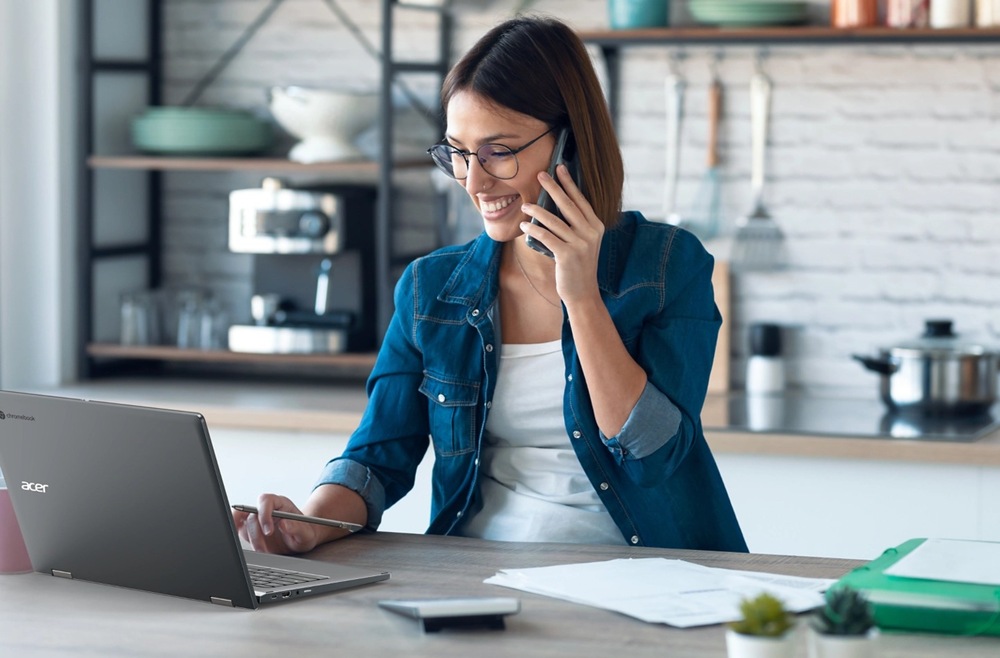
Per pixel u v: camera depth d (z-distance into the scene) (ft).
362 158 12.15
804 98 11.89
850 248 11.89
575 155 6.29
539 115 6.12
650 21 11.34
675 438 6.12
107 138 13.00
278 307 12.46
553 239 5.99
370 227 12.56
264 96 13.24
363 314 12.35
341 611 4.97
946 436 9.53
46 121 12.48
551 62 6.15
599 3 12.20
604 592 5.08
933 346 10.44
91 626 4.81
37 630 4.76
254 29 13.20
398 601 4.86
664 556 5.83
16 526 5.66
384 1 11.41
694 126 12.13
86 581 5.51
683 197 12.19
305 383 12.76
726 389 12.05
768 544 9.95
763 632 3.94
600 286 6.52
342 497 6.44
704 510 6.66
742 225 12.08
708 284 6.66
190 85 13.41
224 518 4.94
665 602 4.93
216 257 13.51
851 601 4.00
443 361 6.73
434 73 12.66
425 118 12.75
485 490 6.73
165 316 12.84
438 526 6.78
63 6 12.46
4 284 12.48
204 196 13.51
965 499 9.52
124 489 5.16
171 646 4.55
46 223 12.55
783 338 12.07
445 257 6.97
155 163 12.21
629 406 6.05
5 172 12.44
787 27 11.11
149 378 13.05
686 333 6.42
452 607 4.70
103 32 12.82
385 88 11.48
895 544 9.67
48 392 11.98
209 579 5.08
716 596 5.01
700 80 12.08
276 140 13.24
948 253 11.68
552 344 6.62
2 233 12.44
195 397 11.70
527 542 6.20
